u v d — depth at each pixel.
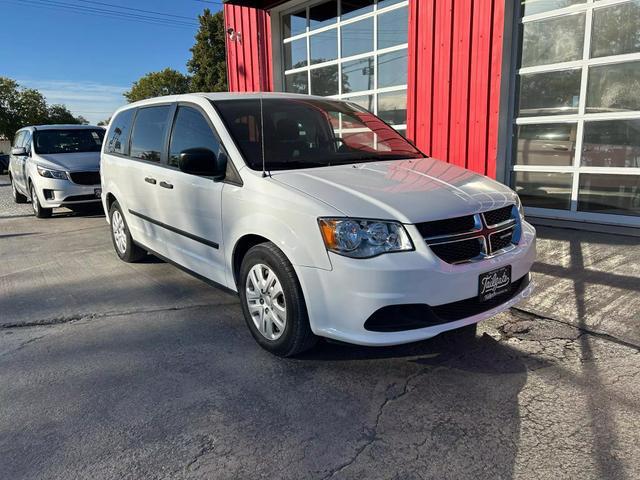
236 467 2.31
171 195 4.26
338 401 2.82
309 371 3.15
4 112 52.75
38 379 3.16
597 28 5.71
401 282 2.70
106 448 2.47
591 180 6.00
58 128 10.18
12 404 2.88
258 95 4.33
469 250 2.95
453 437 2.48
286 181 3.21
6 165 28.62
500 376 3.02
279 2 9.54
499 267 3.02
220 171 3.65
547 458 2.31
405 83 7.95
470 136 6.80
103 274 5.39
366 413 2.70
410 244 2.76
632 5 5.41
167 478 2.26
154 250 4.91
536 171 6.48
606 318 3.65
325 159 3.79
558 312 3.79
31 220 9.21
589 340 3.38
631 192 5.70
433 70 7.09
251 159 3.54
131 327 3.93
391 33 8.02
